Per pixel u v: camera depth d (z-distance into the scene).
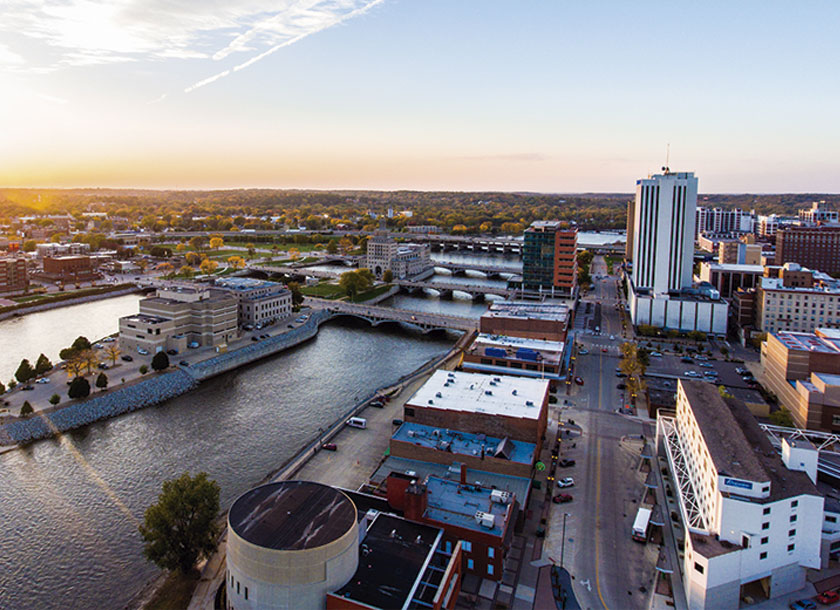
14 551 126.94
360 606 89.12
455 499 125.19
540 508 136.50
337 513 100.88
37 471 160.75
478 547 112.00
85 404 197.12
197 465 164.62
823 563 116.81
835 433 171.38
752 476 108.81
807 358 193.62
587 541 124.31
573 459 160.75
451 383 179.00
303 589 90.62
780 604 106.31
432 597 94.44
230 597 97.88
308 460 160.25
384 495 130.62
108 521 138.25
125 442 178.62
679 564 117.19
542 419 162.75
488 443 150.00
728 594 103.56
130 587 116.19
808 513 108.81
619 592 109.25
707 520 116.44
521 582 111.62
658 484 147.38
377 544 104.69
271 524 97.25
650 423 186.88
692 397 149.12
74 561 123.88
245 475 158.88
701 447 126.75
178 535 111.75
